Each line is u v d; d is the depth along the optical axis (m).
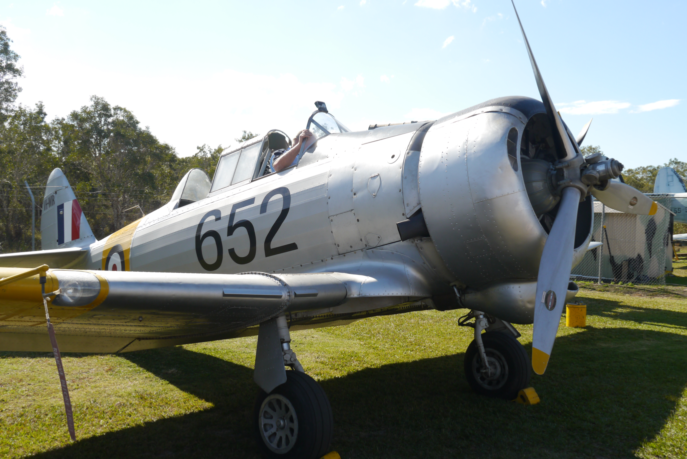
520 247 3.03
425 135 3.44
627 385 4.39
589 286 13.08
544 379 4.59
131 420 3.59
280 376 2.95
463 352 5.75
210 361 5.41
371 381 4.54
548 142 3.49
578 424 3.44
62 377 1.98
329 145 4.05
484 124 3.14
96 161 45.56
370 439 3.18
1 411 3.73
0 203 40.78
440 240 3.19
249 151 4.76
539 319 2.85
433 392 4.20
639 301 10.44
